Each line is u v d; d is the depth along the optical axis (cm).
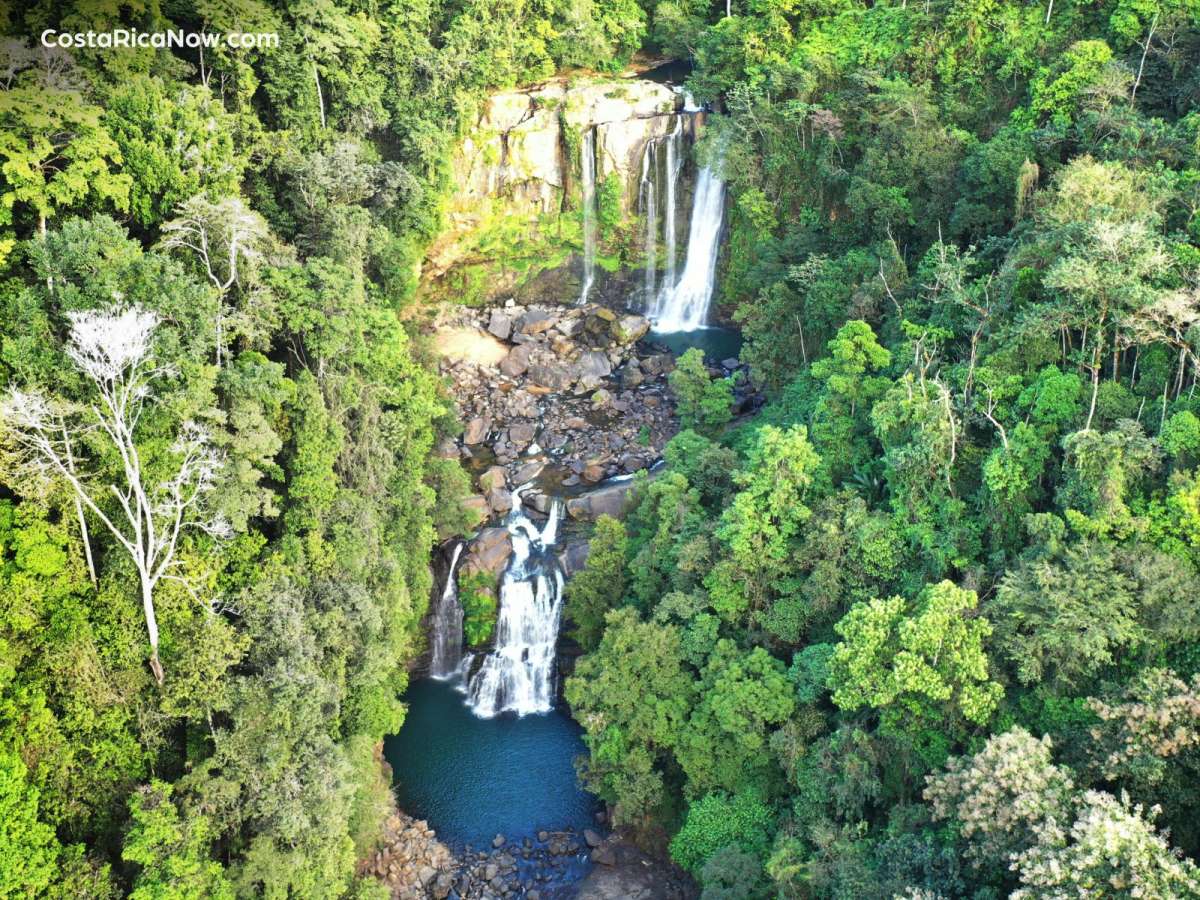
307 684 4084
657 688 4694
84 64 5222
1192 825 3328
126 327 3716
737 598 4775
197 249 5000
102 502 4184
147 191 5141
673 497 5303
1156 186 5078
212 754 4012
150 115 5150
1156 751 3288
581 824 4997
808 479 4719
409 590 5641
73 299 4206
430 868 4734
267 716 3912
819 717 4338
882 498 5009
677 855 4369
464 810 5081
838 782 4006
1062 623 3678
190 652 3928
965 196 6375
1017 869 3150
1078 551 3900
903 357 5300
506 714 5769
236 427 4478
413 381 6212
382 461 5488
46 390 4072
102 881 3481
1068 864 2889
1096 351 4506
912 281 6081
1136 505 4016
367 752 4662
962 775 3450
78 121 4666
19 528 3878
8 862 3231
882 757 4053
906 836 3625
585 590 5497
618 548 5497
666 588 5238
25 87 4641
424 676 6047
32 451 3928
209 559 4300
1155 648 3703
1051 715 3734
